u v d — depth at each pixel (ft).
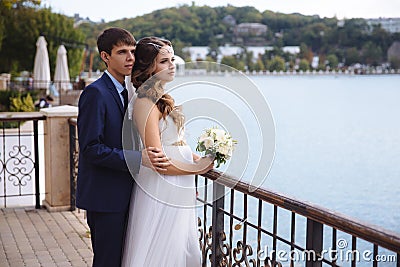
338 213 6.57
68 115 18.49
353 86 141.38
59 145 18.62
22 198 21.88
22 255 14.42
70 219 17.87
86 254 14.56
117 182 9.23
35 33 86.12
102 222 9.27
